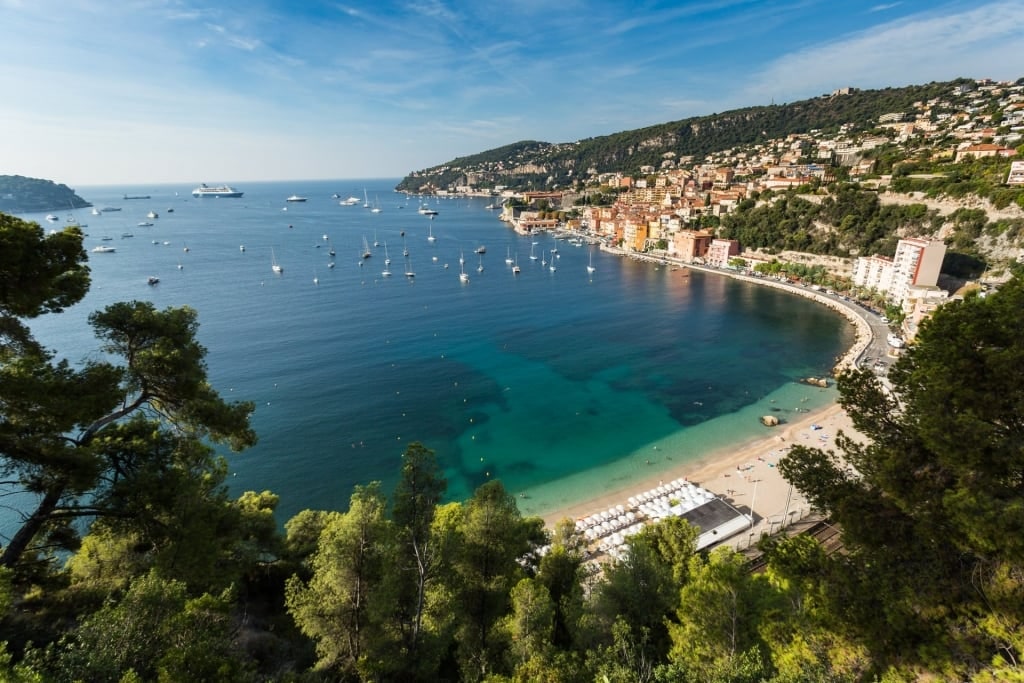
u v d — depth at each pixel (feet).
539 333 379.96
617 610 79.56
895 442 52.37
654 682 49.24
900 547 49.75
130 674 37.55
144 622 46.42
